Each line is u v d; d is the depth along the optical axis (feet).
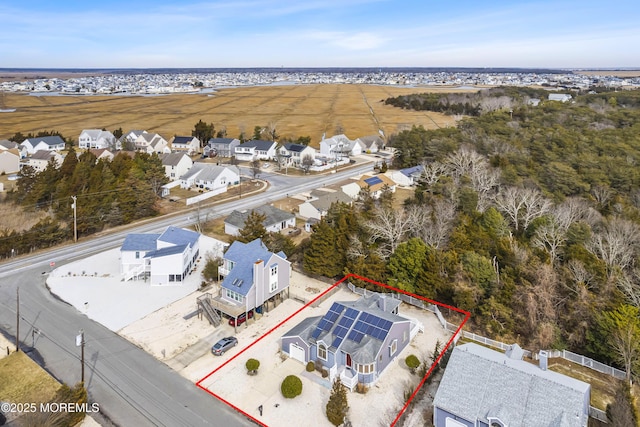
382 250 165.68
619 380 107.76
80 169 251.60
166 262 160.76
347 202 243.19
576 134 302.04
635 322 110.52
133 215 237.04
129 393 103.50
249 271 139.23
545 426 80.48
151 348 122.11
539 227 171.53
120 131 473.67
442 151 303.07
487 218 182.39
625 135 299.99
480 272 137.69
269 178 333.42
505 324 127.34
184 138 440.04
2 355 117.08
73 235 209.46
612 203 214.69
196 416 96.32
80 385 98.22
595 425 92.12
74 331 130.11
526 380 87.71
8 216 231.50
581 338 117.91
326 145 411.75
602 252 156.35
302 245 187.52
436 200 207.82
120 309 143.64
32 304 146.30
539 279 129.29
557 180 229.86
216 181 295.07
